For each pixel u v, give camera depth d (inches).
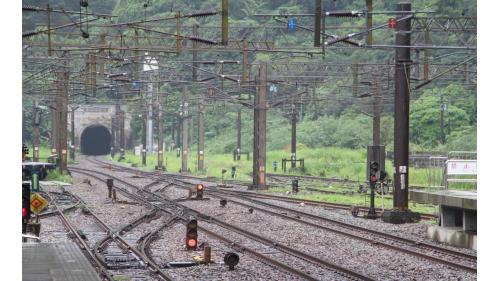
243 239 3208.7
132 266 2400.3
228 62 4788.4
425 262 2566.4
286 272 2329.0
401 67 3971.5
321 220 4023.1
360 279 2202.3
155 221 3998.5
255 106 6451.8
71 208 4611.2
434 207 4909.0
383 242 3110.2
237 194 5876.0
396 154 3991.1
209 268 2401.6
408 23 3934.5
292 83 6865.2
